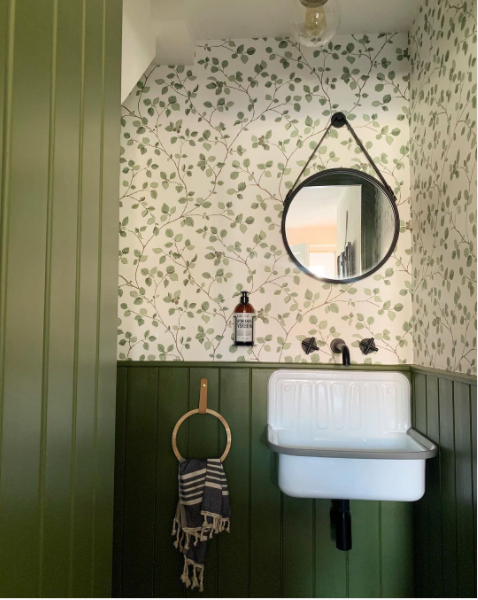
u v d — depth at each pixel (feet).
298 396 5.78
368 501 5.65
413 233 5.78
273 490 5.71
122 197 6.16
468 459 4.06
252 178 6.06
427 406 5.17
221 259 6.03
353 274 5.87
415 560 5.50
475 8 4.08
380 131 5.97
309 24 4.17
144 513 5.81
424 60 5.40
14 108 1.60
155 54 5.65
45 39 1.83
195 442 5.84
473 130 4.13
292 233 5.96
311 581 5.61
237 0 5.41
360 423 5.70
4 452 1.55
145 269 6.09
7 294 1.57
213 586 5.67
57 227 1.95
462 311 4.35
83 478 2.25
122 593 5.74
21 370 1.66
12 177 1.59
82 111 2.22
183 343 5.99
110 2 2.62
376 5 5.50
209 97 6.16
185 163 6.13
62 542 2.01
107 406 2.58
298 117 6.06
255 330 5.93
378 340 5.83
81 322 2.22
